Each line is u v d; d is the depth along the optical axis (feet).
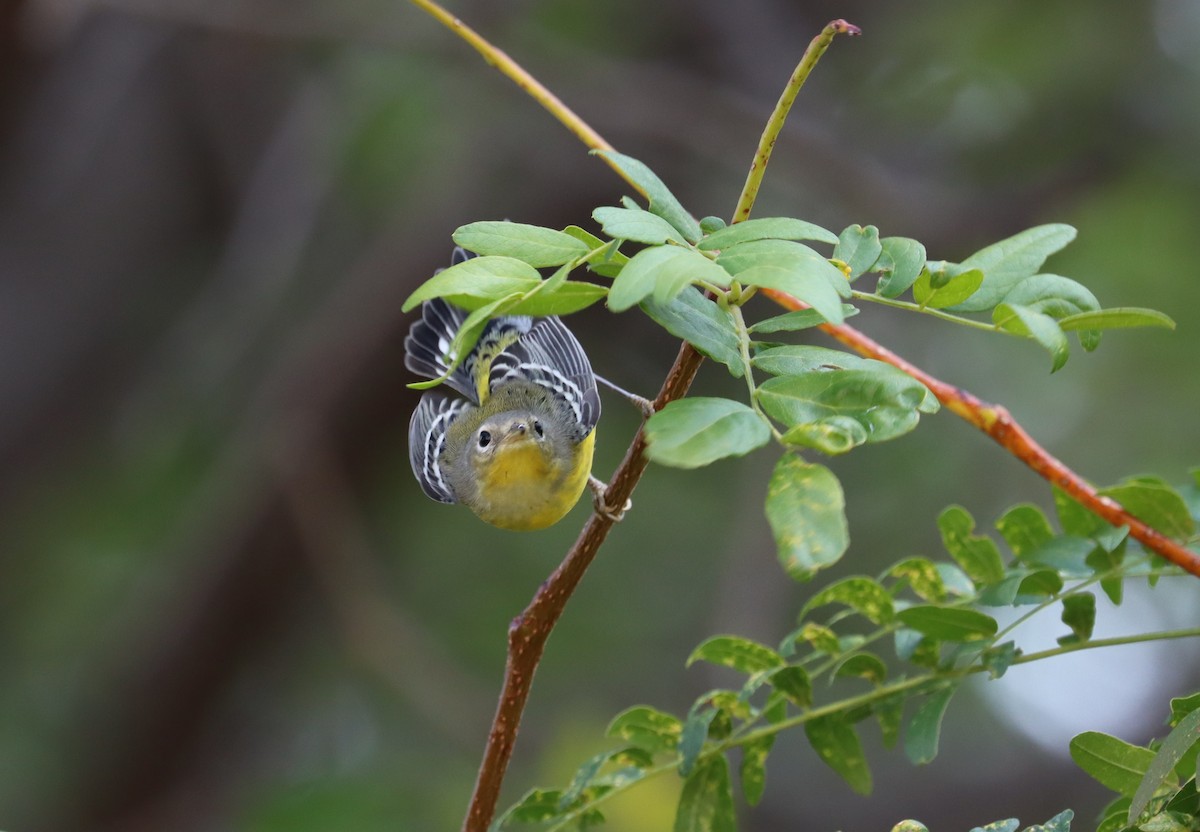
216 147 46.57
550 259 10.07
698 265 8.71
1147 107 42.42
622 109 41.78
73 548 43.32
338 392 41.55
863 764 13.46
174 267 47.06
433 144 43.39
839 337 12.78
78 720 42.42
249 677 43.88
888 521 40.63
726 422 8.57
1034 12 42.50
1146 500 12.57
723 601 38.47
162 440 44.80
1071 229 11.30
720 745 13.51
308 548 40.52
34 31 35.22
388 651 38.47
